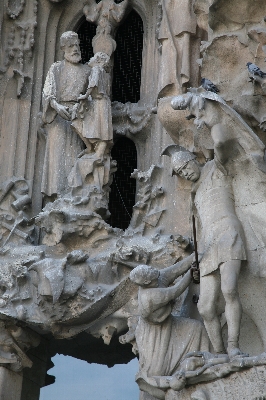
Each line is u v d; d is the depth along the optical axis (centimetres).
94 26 2959
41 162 2838
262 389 2217
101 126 2720
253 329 2362
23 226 2744
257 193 2359
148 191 2667
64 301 2539
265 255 2323
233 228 2327
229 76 2447
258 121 2400
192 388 2297
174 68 2630
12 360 2650
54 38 2934
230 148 2353
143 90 2855
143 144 2817
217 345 2330
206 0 2528
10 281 2616
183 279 2377
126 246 2603
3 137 2853
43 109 2772
